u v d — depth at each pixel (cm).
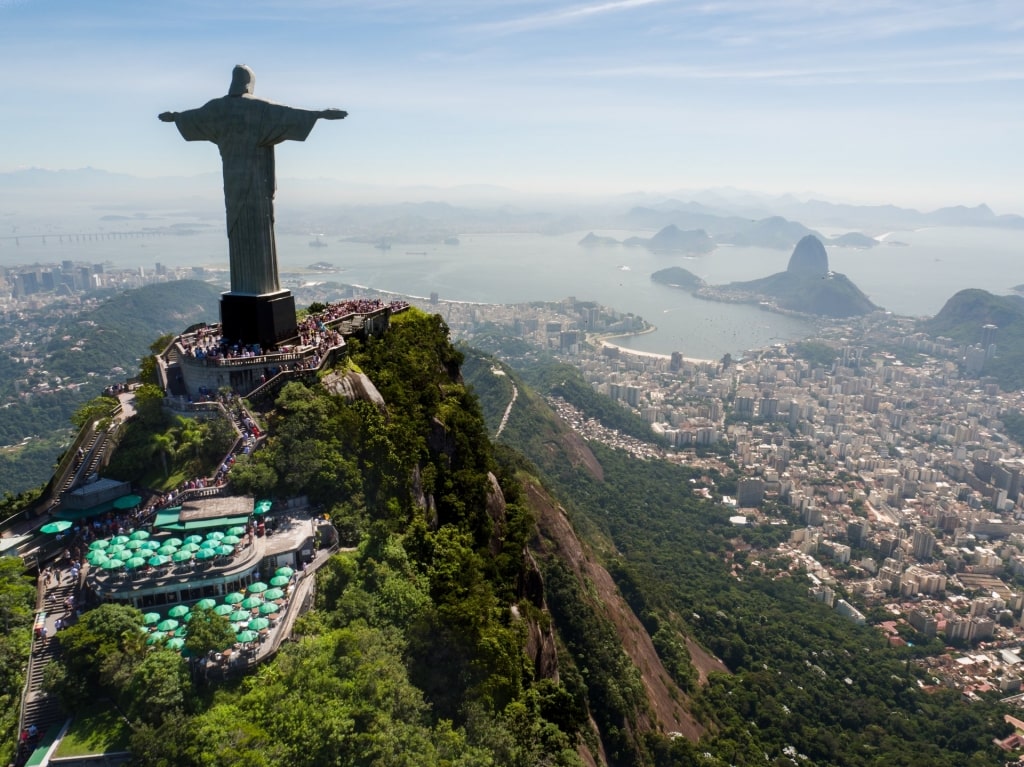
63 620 4647
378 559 5431
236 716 3866
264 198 6969
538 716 5425
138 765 3706
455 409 8231
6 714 4075
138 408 6488
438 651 5069
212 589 4844
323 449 5966
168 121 6850
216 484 5716
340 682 4097
